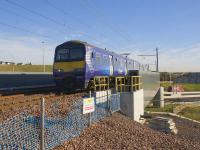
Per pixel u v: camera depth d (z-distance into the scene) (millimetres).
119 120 15719
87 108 12367
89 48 19438
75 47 19094
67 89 19484
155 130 17297
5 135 8484
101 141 11414
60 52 19484
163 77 94125
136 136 13617
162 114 26531
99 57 21078
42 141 8695
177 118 25406
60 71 19359
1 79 20438
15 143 8367
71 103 13250
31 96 16141
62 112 11844
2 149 7848
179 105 35938
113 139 12031
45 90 21078
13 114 11109
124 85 20828
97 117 14047
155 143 13633
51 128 9938
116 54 26297
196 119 26719
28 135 8945
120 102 19109
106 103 16125
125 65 29688
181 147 14109
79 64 18812
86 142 10781
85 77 18703
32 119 9914
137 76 22766
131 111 19016
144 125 18047
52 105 13039
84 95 16719
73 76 18969
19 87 21484
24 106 12820
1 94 16734
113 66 24828
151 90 31922
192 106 35750
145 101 29125
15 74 22109
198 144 15766
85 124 12266
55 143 9508
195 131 20359
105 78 21828
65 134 10297
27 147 8484
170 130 18016
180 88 55750
